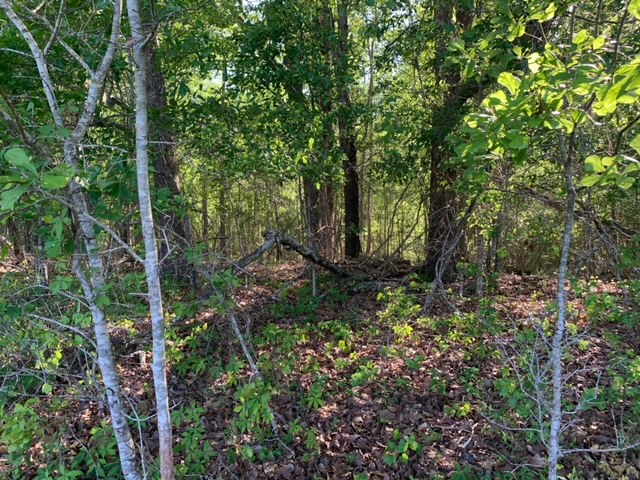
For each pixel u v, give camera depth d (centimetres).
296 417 411
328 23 712
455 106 619
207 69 504
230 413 414
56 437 325
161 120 493
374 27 612
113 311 370
